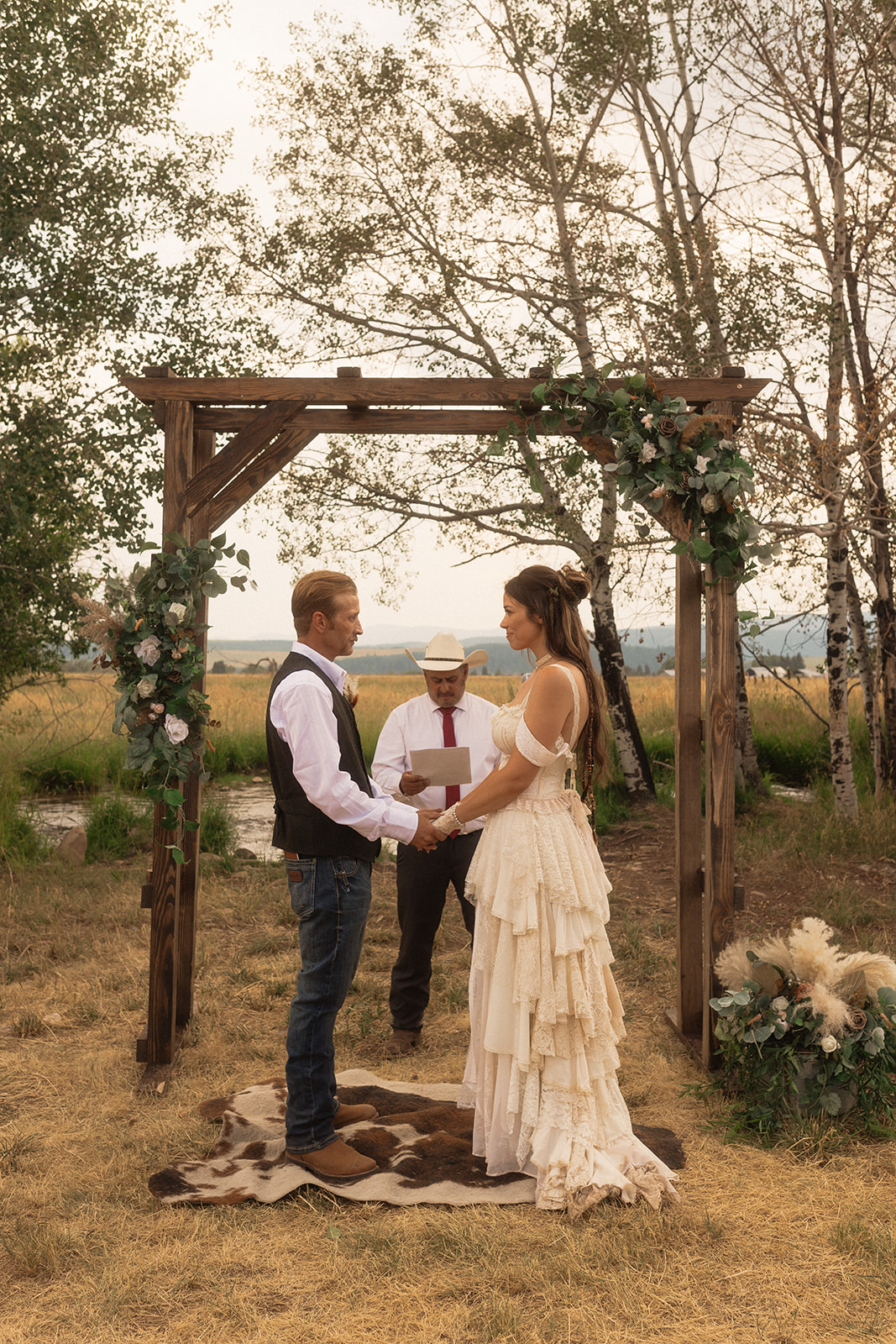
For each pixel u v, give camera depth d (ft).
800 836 29.01
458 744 15.28
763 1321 8.36
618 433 13.43
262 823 34.68
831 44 30.01
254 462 14.61
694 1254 9.36
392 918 21.98
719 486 12.75
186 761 13.41
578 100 34.96
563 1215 10.00
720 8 31.76
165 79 30.76
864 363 32.40
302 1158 10.95
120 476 28.55
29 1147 11.60
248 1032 15.30
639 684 65.36
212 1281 9.00
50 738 42.06
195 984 17.46
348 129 35.81
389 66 35.55
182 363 29.58
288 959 18.94
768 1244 9.54
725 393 13.67
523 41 34.78
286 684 10.60
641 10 33.99
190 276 30.40
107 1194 10.56
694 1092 13.28
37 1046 14.83
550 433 14.02
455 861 14.67
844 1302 8.64
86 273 28.50
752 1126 12.27
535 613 11.48
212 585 13.14
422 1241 9.57
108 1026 15.65
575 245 34.27
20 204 28.60
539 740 10.82
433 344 34.88
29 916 21.35
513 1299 8.71
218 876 25.66
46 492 28.32
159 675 13.15
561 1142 10.45
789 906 22.98
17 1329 8.29
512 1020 10.82
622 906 23.27
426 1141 11.47
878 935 20.79
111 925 21.25
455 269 33.99
